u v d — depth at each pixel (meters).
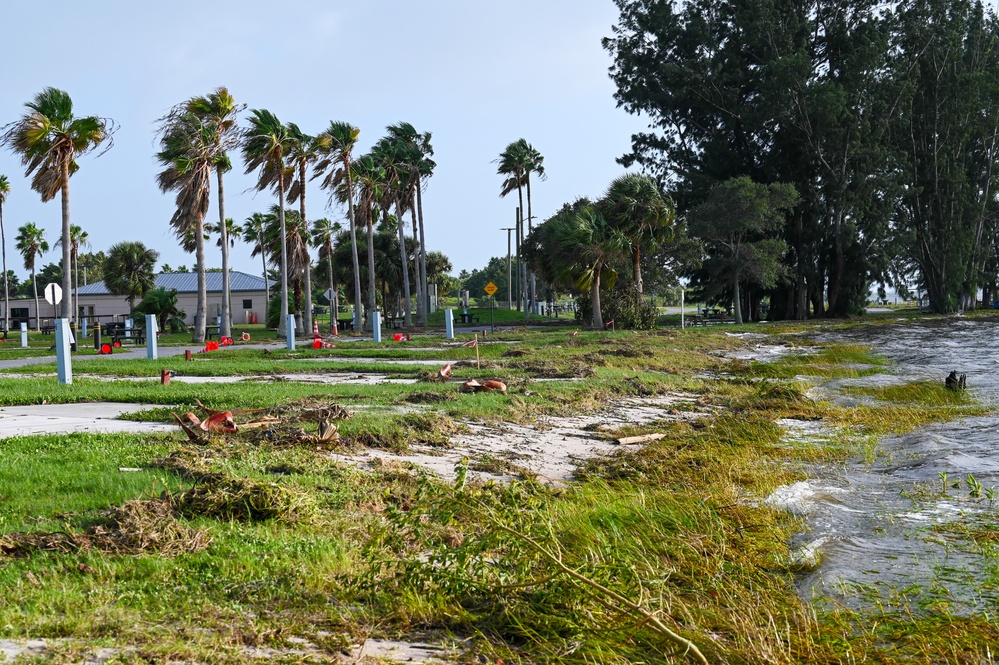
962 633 5.42
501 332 44.88
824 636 5.39
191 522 7.08
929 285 70.56
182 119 44.72
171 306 56.41
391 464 9.77
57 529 6.62
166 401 14.83
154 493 7.58
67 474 8.35
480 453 11.31
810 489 9.69
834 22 64.00
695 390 19.92
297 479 8.62
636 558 6.80
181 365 22.86
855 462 11.48
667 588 6.14
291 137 47.38
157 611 5.24
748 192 54.59
